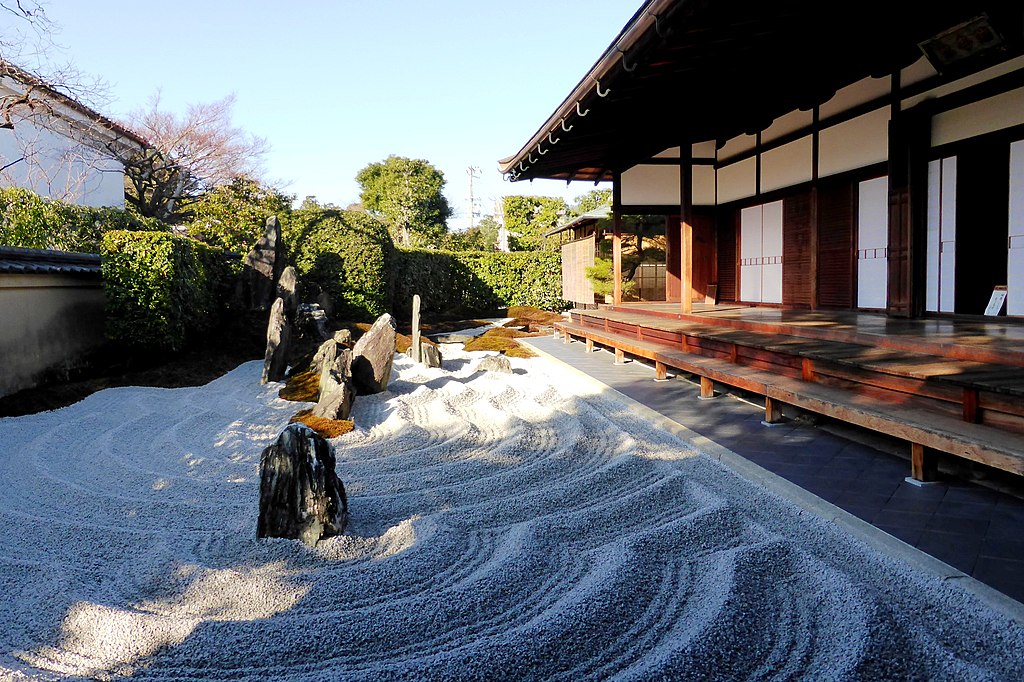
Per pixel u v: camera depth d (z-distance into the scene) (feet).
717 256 39.40
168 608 9.05
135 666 7.56
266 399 24.27
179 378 27.86
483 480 14.30
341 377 20.89
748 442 15.74
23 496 14.17
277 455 11.10
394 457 16.35
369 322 50.29
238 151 64.49
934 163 21.84
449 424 19.72
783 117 31.55
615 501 12.43
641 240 47.09
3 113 42.42
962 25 17.81
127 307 28.53
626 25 16.35
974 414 11.48
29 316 25.71
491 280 73.05
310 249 48.60
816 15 16.57
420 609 8.61
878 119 24.62
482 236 150.41
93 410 22.66
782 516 11.31
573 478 14.46
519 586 9.29
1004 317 19.98
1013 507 10.88
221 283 39.04
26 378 25.38
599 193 121.08
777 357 18.19
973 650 7.22
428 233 125.29
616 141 31.68
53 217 33.68
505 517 12.16
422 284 66.13
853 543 9.89
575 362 32.22
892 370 13.21
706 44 17.65
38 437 19.12
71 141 51.72
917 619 7.89
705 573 9.44
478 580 9.31
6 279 24.32
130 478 15.23
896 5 16.71
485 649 7.44
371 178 128.77
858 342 17.46
